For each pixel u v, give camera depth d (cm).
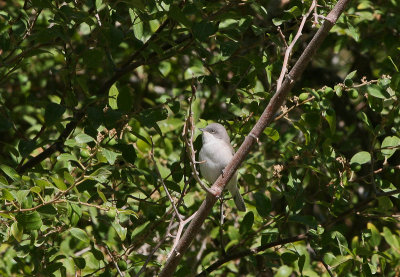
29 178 877
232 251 1049
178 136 1233
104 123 888
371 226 1092
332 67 1767
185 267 982
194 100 1106
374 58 1577
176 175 1022
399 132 971
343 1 739
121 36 962
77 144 893
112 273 1030
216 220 1137
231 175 781
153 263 947
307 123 981
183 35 1246
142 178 1101
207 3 1081
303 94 972
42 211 793
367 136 1520
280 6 1294
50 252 922
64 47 1042
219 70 1196
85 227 1084
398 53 1155
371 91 921
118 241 977
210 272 1033
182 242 820
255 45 1161
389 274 1106
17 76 1405
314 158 1031
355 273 1023
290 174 1019
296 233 1473
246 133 1066
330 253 1016
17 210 779
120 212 830
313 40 739
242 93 1212
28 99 945
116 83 1036
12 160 1052
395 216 984
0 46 1001
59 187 805
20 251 891
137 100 1538
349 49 1614
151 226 963
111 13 1027
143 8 882
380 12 1289
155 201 1051
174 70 1448
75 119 931
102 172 808
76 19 962
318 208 1418
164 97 1258
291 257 1002
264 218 1045
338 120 1584
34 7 1016
